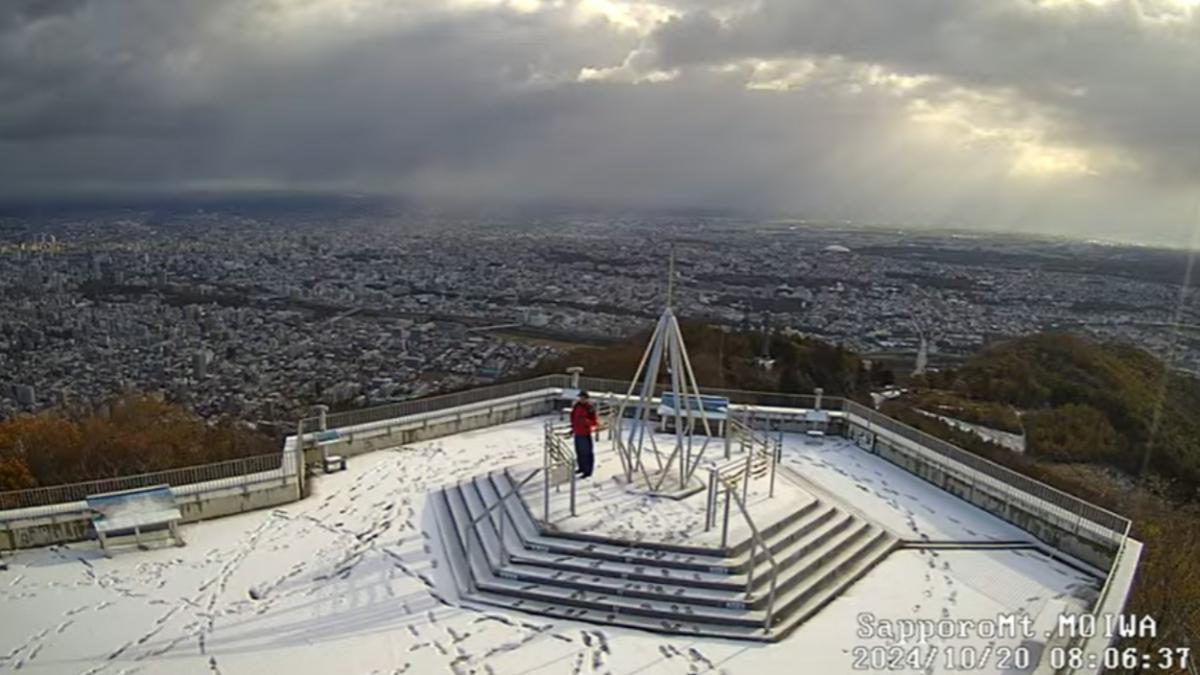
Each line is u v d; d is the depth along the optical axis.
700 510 14.55
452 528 15.06
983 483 16.39
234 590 12.93
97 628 11.82
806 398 21.73
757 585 12.62
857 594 13.12
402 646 11.43
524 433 20.23
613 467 16.88
